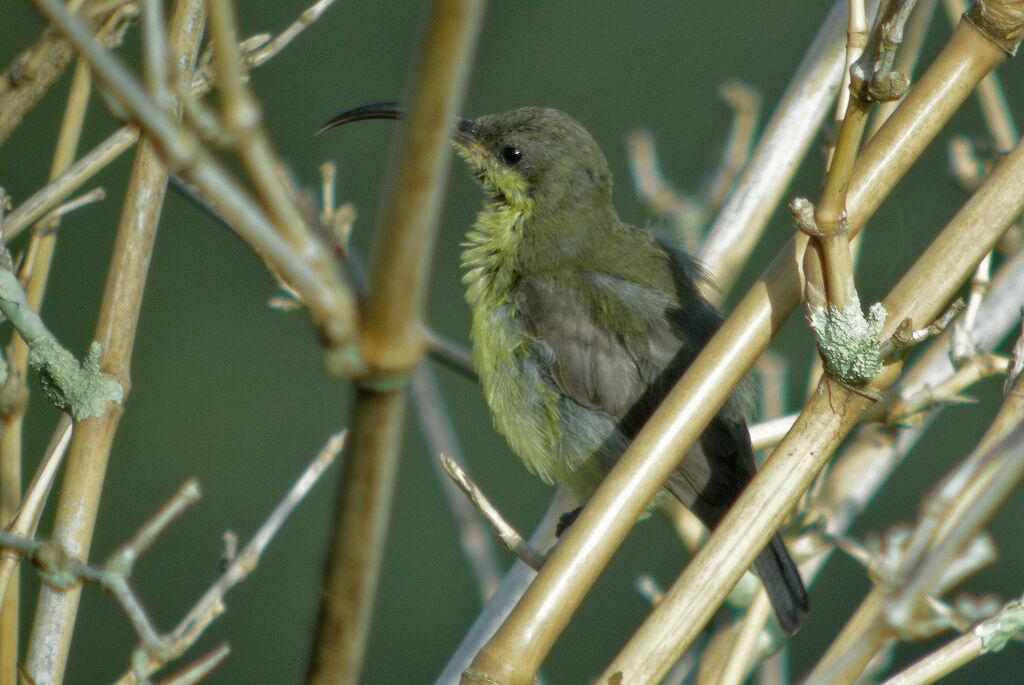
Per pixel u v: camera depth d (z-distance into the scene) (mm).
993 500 3721
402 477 16484
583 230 10508
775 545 7332
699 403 4891
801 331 15336
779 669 7398
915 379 7949
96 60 2824
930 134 4988
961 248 4922
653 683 4695
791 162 9250
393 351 2988
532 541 10172
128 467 16078
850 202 4934
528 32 18672
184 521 15727
